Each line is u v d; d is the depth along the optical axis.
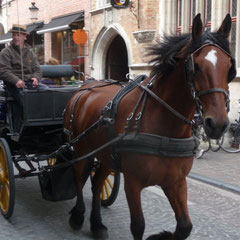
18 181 6.93
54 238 4.58
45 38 19.25
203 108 3.00
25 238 4.57
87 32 15.62
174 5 11.90
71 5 16.67
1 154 5.29
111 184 5.61
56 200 5.09
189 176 7.62
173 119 3.44
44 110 5.29
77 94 5.07
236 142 10.27
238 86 10.27
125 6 12.76
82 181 4.87
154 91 3.56
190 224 3.53
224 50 3.08
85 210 5.24
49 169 5.10
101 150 4.16
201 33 3.14
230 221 5.20
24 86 5.36
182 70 3.30
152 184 3.56
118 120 3.82
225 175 7.63
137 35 12.55
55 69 6.69
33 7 17.77
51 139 5.79
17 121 5.60
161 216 5.30
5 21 23.48
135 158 3.51
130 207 3.58
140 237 3.55
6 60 5.57
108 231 4.79
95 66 15.32
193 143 3.56
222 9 10.42
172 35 3.59
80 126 4.60
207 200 6.14
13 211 5.27
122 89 4.07
